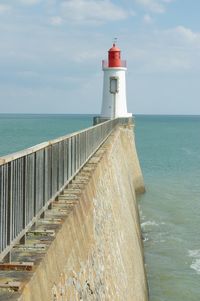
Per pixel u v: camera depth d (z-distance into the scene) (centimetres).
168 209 3303
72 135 1114
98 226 1102
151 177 4959
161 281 1931
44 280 551
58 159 924
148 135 12538
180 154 7556
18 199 605
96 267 923
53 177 866
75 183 1093
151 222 2908
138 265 1775
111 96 4375
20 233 611
